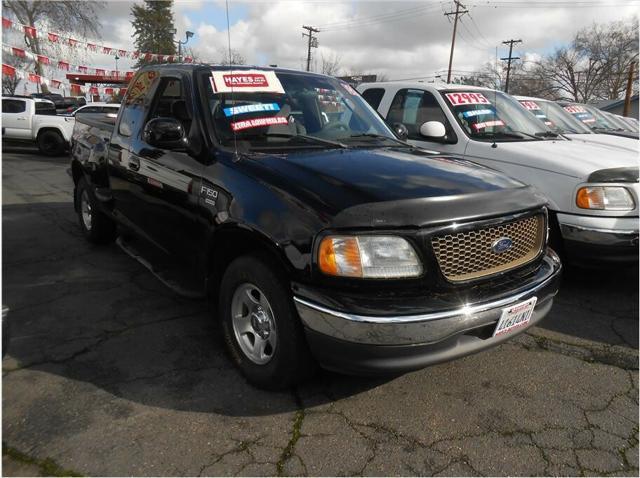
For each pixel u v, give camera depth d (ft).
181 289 11.66
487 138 16.40
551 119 24.13
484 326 7.95
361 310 7.31
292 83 12.30
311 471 7.29
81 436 7.82
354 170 8.83
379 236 7.48
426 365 7.61
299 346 8.28
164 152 11.55
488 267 8.29
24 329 11.28
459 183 8.61
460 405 8.95
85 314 12.15
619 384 9.78
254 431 8.09
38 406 8.53
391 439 8.02
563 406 9.02
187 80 11.58
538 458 7.71
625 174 12.89
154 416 8.38
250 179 8.94
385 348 7.36
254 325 9.19
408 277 7.52
